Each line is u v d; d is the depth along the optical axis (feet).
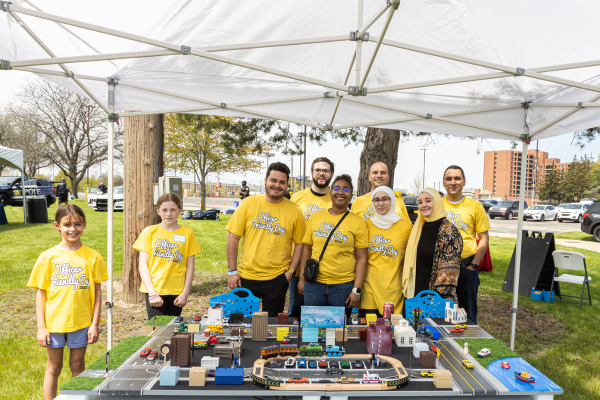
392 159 20.49
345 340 7.32
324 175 12.22
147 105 10.81
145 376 5.87
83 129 91.81
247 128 29.58
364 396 5.57
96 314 8.79
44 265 8.31
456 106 11.28
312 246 10.43
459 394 5.52
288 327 7.72
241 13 7.29
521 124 11.75
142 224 16.93
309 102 11.24
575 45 8.02
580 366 12.59
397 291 10.10
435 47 8.40
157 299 9.61
